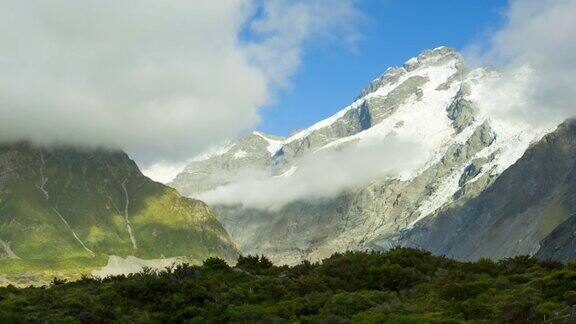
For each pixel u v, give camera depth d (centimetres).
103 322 6706
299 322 6325
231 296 7325
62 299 7456
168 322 6875
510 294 6588
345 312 6550
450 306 6569
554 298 6234
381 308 6556
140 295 7469
